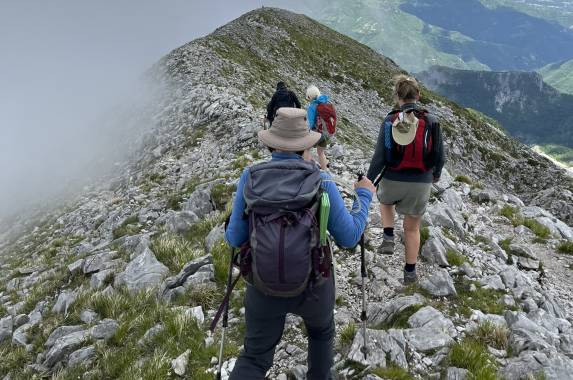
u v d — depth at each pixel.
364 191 4.27
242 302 7.34
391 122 5.85
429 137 5.74
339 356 5.63
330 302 3.93
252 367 4.00
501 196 13.72
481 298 6.84
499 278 7.39
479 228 10.34
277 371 5.64
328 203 3.60
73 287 10.68
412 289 6.95
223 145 20.59
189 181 17.39
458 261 7.67
